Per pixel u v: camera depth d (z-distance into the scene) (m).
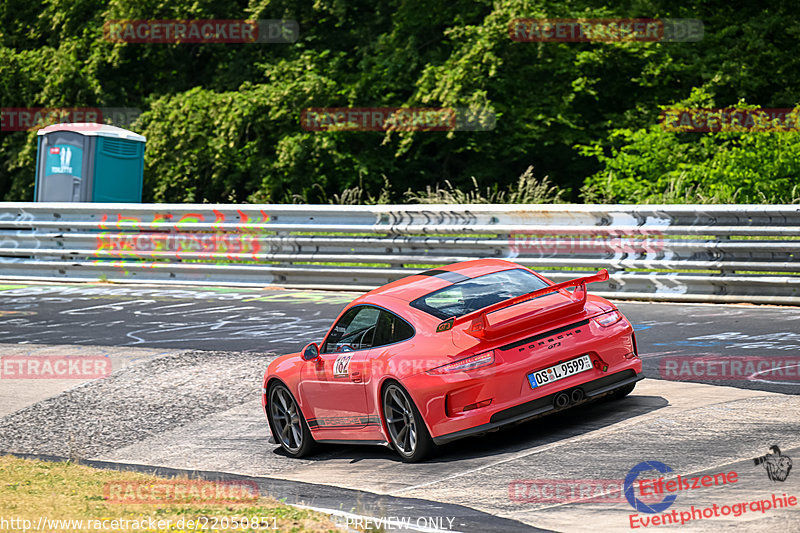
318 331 30.38
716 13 63.66
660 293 32.31
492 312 17.19
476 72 56.81
